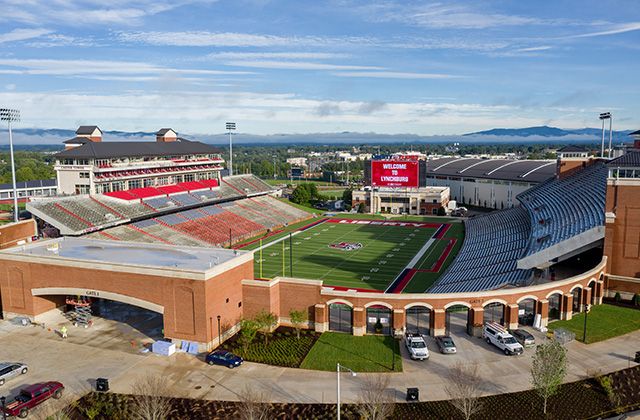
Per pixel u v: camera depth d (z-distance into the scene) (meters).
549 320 50.16
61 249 56.34
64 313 54.66
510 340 43.22
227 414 34.38
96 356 43.72
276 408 35.06
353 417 33.81
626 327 48.50
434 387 37.72
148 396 34.38
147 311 54.94
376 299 46.84
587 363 40.97
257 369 41.00
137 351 44.75
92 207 85.00
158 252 54.25
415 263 83.00
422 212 138.00
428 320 51.56
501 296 47.09
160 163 103.00
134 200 93.81
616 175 57.41
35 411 34.91
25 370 40.50
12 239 67.56
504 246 77.94
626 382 38.12
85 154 88.06
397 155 146.88
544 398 34.72
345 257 87.38
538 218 79.06
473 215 135.50
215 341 45.56
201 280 43.75
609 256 57.31
